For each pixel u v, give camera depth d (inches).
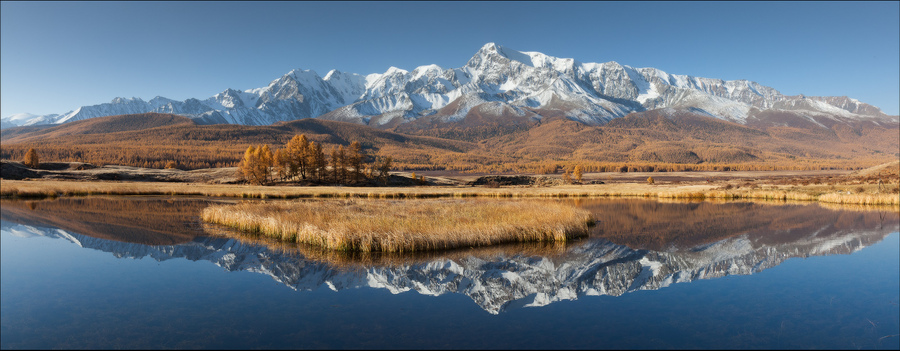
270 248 1016.2
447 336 500.1
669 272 821.2
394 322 546.9
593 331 517.0
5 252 966.4
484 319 558.9
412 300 644.7
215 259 901.2
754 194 2869.1
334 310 593.0
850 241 1163.3
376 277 769.6
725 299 648.4
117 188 2817.4
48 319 550.9
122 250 990.4
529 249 1029.8
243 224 1289.4
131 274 784.9
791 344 474.6
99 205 1984.5
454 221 1225.4
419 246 991.0
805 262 909.8
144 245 1050.1
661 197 2987.2
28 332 506.9
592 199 2819.9
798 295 665.0
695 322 548.4
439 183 5546.3
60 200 2220.7
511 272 812.6
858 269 845.2
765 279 768.9
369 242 976.9
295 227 1126.4
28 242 1079.0
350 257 922.7
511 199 2508.6
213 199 2450.8
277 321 548.4
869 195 2352.4
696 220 1640.0
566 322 550.9
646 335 502.3
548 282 749.9
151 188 2915.8
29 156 4343.0
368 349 460.4
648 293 682.2
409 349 461.4
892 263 897.5
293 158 4333.2
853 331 514.3
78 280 741.3
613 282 748.0
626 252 1007.0
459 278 767.7
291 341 483.5
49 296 649.6
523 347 466.9
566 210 1438.2
